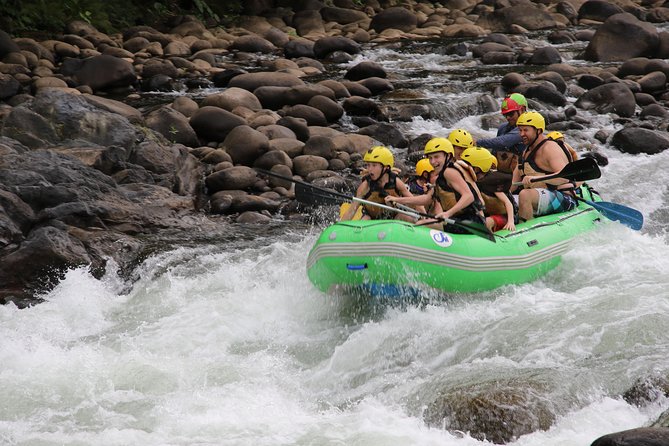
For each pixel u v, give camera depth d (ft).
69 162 81.46
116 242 72.59
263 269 69.41
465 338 54.03
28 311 63.31
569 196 70.28
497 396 44.55
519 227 64.39
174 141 99.76
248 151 95.35
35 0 150.51
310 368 54.29
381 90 126.31
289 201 87.40
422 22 187.42
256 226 81.92
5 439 45.29
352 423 45.78
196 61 141.90
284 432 45.50
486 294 59.62
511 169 72.59
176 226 79.46
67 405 49.24
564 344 51.24
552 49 146.72
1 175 74.84
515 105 77.97
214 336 58.29
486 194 63.62
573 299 57.62
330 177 91.35
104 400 49.78
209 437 45.24
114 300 66.13
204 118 101.50
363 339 55.47
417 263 56.29
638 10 191.93
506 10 184.44
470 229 58.85
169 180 88.94
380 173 63.41
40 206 74.18
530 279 62.28
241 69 141.08
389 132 106.01
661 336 50.57
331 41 153.28
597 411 44.73
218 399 49.80
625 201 90.22
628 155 103.50
